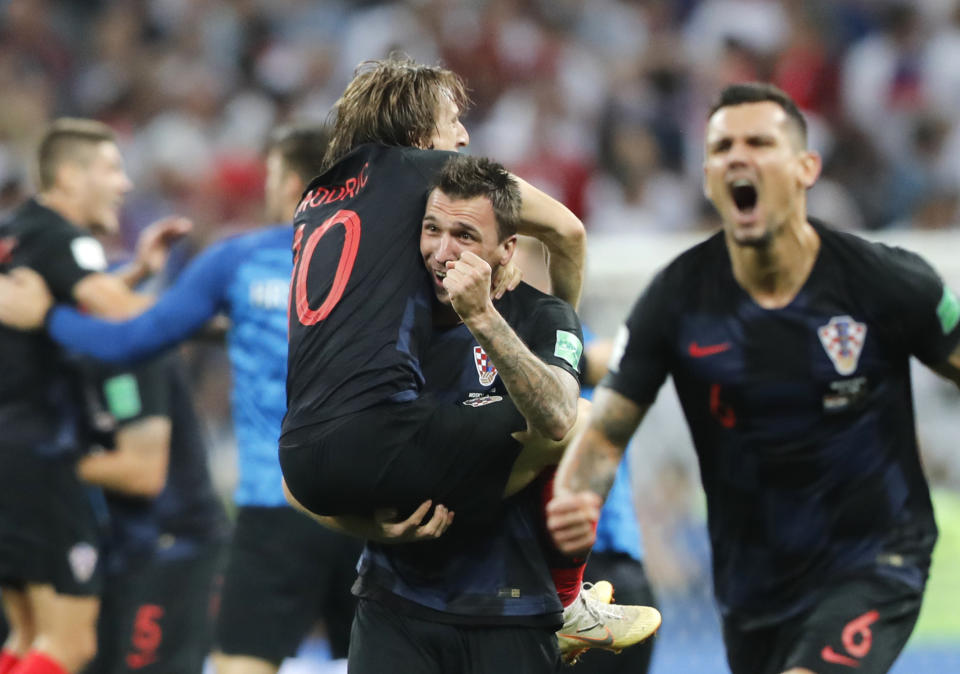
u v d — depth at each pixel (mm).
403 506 11211
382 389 11102
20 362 19016
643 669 15320
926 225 40719
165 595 20094
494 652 11734
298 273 11828
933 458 29266
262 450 17609
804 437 13570
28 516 18938
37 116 44406
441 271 11117
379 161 11859
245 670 17234
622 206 41062
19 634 19891
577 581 12516
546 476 12219
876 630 13023
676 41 47156
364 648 11992
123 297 18984
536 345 11547
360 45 46438
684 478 28359
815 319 13492
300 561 17328
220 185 40969
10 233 19422
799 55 45500
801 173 13625
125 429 19703
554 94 42750
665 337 13914
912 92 44406
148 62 46625
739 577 14000
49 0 48469
